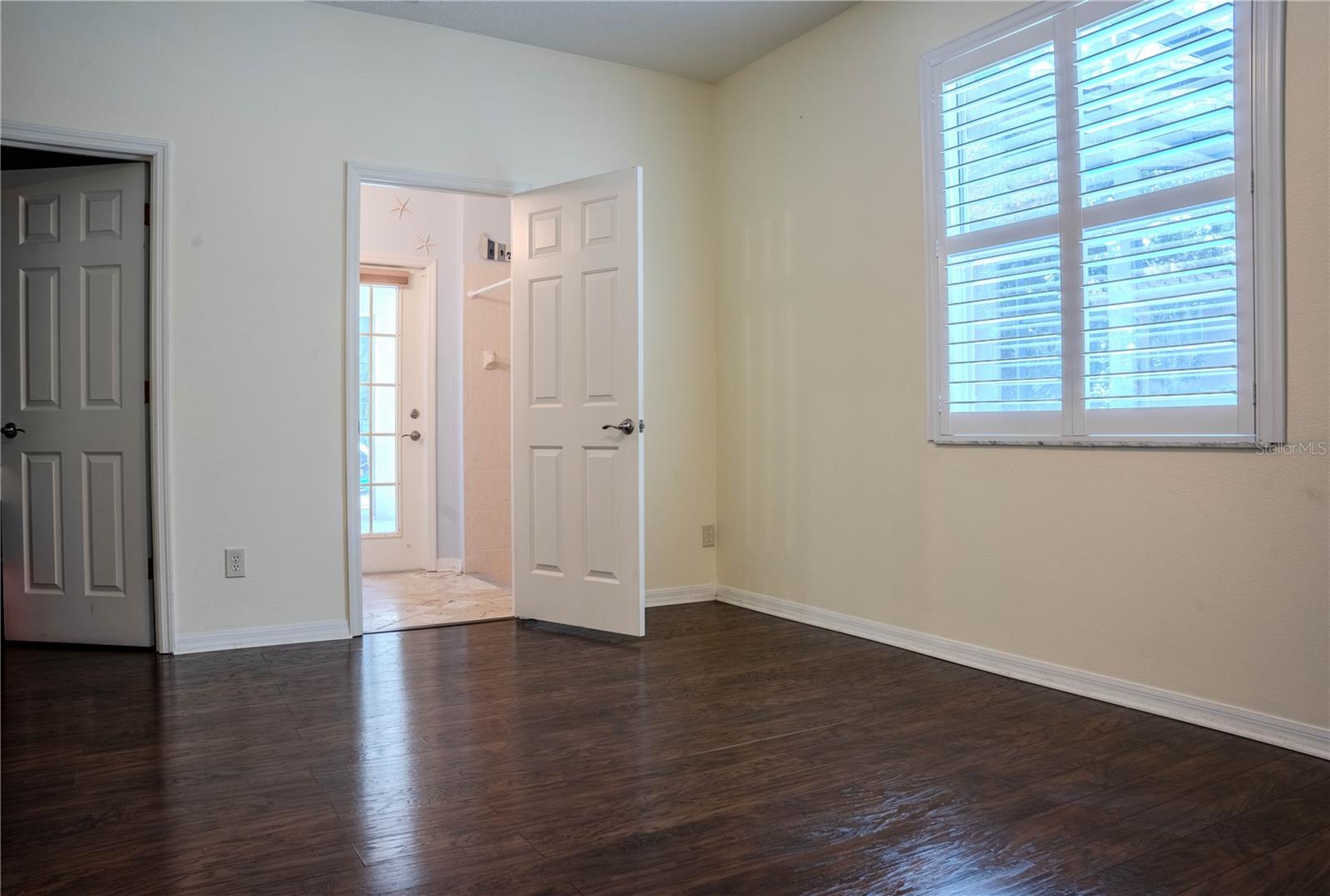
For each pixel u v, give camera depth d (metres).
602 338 3.96
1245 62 2.51
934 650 3.57
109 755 2.48
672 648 3.74
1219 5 2.57
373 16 4.00
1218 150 2.59
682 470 4.78
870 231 3.83
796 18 4.05
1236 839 1.94
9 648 3.73
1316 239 2.38
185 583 3.67
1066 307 3.01
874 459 3.84
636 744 2.56
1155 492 2.79
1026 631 3.21
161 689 3.13
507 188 4.28
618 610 3.91
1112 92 2.86
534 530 4.21
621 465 3.89
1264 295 2.48
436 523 6.10
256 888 1.75
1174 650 2.75
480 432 5.91
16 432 3.72
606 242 3.95
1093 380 2.96
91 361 3.70
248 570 3.77
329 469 3.91
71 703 2.97
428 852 1.89
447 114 4.15
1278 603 2.49
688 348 4.80
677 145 4.76
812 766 2.38
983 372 3.35
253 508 3.77
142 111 3.57
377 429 6.08
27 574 3.76
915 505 3.65
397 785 2.26
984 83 3.30
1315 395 2.39
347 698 3.02
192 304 3.66
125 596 3.71
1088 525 2.99
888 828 2.00
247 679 3.26
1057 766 2.37
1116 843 1.93
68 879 1.78
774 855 1.88
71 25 3.45
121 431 3.69
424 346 6.16
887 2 3.74
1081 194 2.95
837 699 2.99
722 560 4.85
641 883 1.76
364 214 5.91
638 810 2.10
